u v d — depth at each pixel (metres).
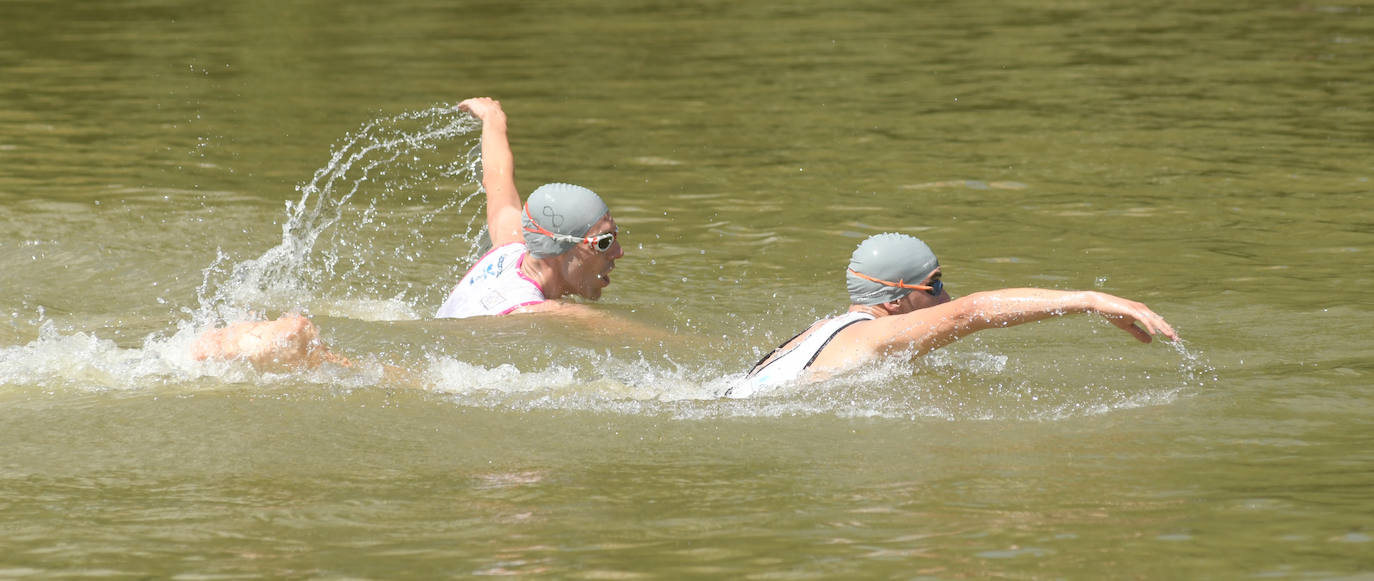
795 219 33.22
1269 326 22.59
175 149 43.50
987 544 13.20
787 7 86.00
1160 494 14.65
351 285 27.73
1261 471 15.38
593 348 21.41
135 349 21.73
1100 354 20.86
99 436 17.42
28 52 67.38
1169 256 28.53
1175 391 18.84
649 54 66.06
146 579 12.87
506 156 26.67
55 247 29.91
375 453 16.73
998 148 42.06
